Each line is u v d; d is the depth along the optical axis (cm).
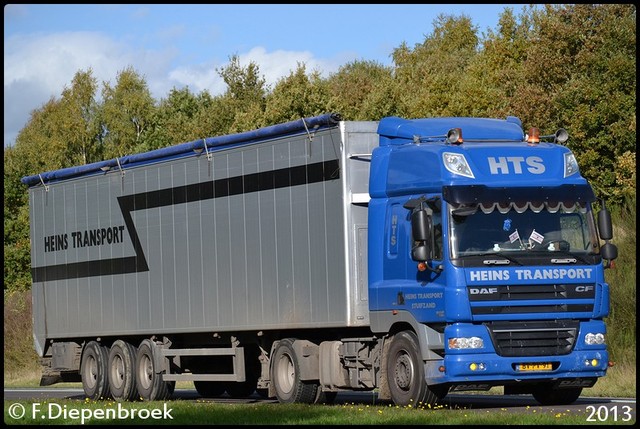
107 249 2548
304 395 2045
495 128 1908
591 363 1778
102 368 2583
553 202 1781
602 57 4019
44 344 2770
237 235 2162
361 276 1906
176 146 2327
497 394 2283
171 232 2350
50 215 2745
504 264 1744
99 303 2573
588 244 1805
